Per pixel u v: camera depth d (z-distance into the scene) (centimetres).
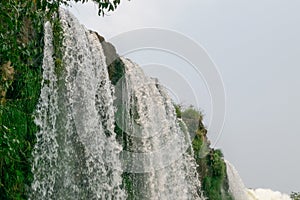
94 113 1352
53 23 1264
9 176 1056
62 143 1245
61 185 1225
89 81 1382
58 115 1254
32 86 1165
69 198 1240
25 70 1119
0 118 920
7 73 1046
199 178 2106
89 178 1298
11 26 960
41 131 1185
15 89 1130
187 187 1903
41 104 1198
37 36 1231
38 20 1098
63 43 1309
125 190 1542
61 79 1280
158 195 1647
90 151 1311
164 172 1703
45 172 1175
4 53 1006
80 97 1330
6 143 915
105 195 1334
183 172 1830
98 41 1495
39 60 1228
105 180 1339
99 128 1370
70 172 1252
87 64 1391
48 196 1173
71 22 1373
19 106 1130
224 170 2311
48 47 1260
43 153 1179
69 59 1325
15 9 978
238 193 2638
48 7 1042
